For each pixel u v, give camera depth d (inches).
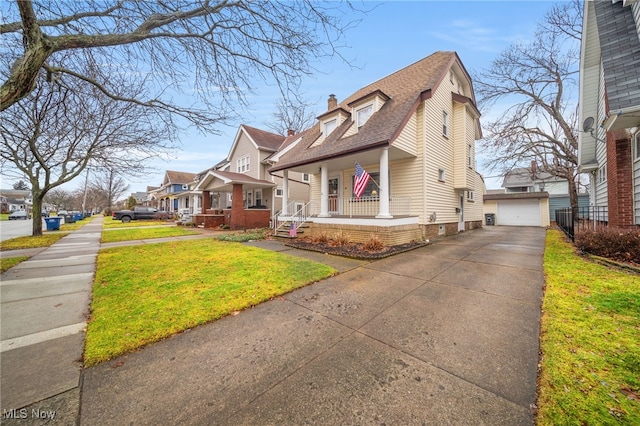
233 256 277.1
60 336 115.9
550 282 170.6
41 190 502.6
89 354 100.7
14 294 168.7
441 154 437.4
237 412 72.6
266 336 115.2
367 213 443.2
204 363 96.0
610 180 334.6
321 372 89.7
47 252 320.5
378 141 318.0
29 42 134.6
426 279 191.3
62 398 78.3
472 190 545.6
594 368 85.6
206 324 127.4
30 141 343.9
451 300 150.9
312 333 117.2
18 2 123.3
